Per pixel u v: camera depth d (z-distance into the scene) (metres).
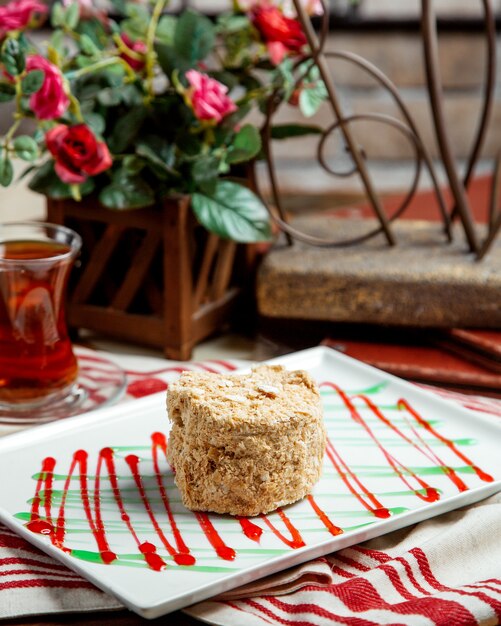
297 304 1.01
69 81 0.97
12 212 1.15
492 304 0.99
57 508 0.76
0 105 1.19
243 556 0.72
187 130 0.96
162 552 0.72
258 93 0.99
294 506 0.76
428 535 0.76
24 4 0.93
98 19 1.01
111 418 0.85
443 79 1.77
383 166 1.82
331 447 0.82
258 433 0.75
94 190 0.98
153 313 1.00
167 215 0.95
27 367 0.87
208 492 0.75
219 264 1.01
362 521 0.75
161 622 0.70
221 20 1.00
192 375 0.79
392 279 0.99
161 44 0.97
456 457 0.81
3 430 0.85
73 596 0.70
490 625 0.69
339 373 0.91
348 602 0.70
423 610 0.68
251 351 1.01
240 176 1.03
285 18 0.98
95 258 0.99
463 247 1.06
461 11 1.76
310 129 1.02
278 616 0.69
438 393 0.92
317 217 1.15
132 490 0.78
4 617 0.69
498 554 0.74
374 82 1.78
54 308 0.87
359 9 1.75
